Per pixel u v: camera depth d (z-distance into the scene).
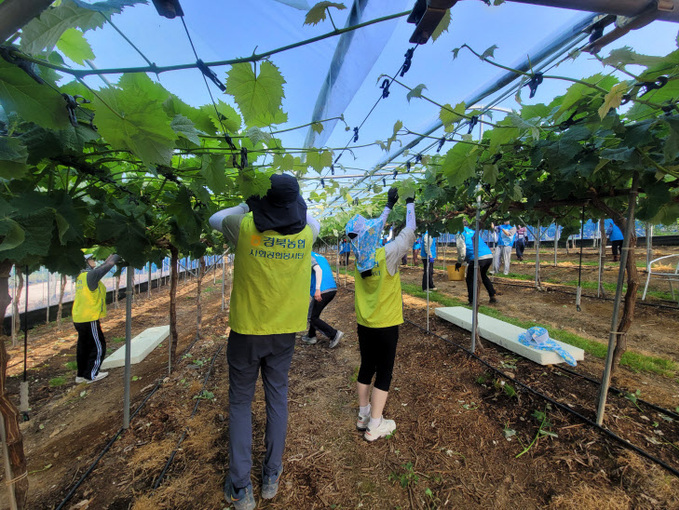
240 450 1.69
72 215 1.14
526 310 5.30
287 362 1.83
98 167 1.38
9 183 1.10
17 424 1.08
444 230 4.52
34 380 3.96
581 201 2.46
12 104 0.69
